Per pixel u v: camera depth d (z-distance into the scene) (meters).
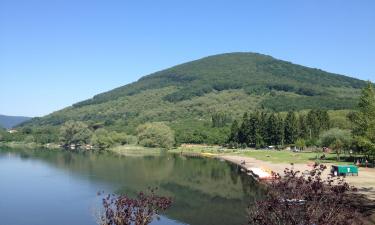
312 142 186.88
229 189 89.25
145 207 30.97
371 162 123.88
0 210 69.44
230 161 158.00
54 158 165.62
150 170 124.88
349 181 84.62
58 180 101.56
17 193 84.12
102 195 81.75
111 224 30.14
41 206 72.12
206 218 61.78
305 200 21.33
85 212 67.12
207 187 92.12
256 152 185.62
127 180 102.44
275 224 21.53
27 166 134.00
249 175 113.12
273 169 112.00
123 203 30.22
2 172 117.25
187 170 126.38
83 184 95.38
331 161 132.50
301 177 23.53
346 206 22.11
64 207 71.19
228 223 58.97
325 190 22.09
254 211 26.58
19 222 62.06
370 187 76.31
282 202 21.48
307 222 20.12
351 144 137.62
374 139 108.75
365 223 47.28
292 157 154.25
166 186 93.56
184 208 68.69
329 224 19.80
